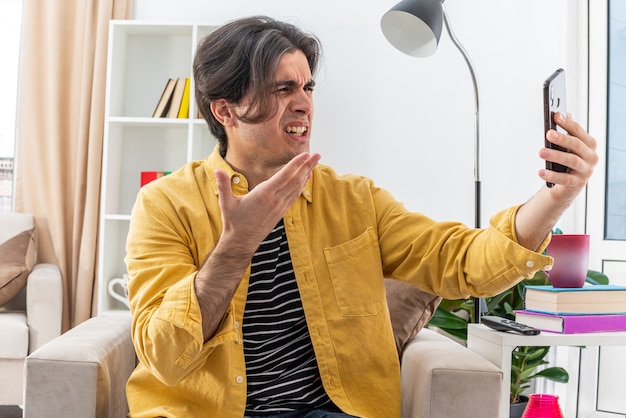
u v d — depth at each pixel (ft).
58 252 12.19
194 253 4.47
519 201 11.43
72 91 12.38
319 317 4.46
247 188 4.57
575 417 9.92
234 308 4.32
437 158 11.69
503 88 11.49
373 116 11.80
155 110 11.61
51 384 4.44
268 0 12.00
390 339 4.64
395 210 4.84
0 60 13.35
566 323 5.68
